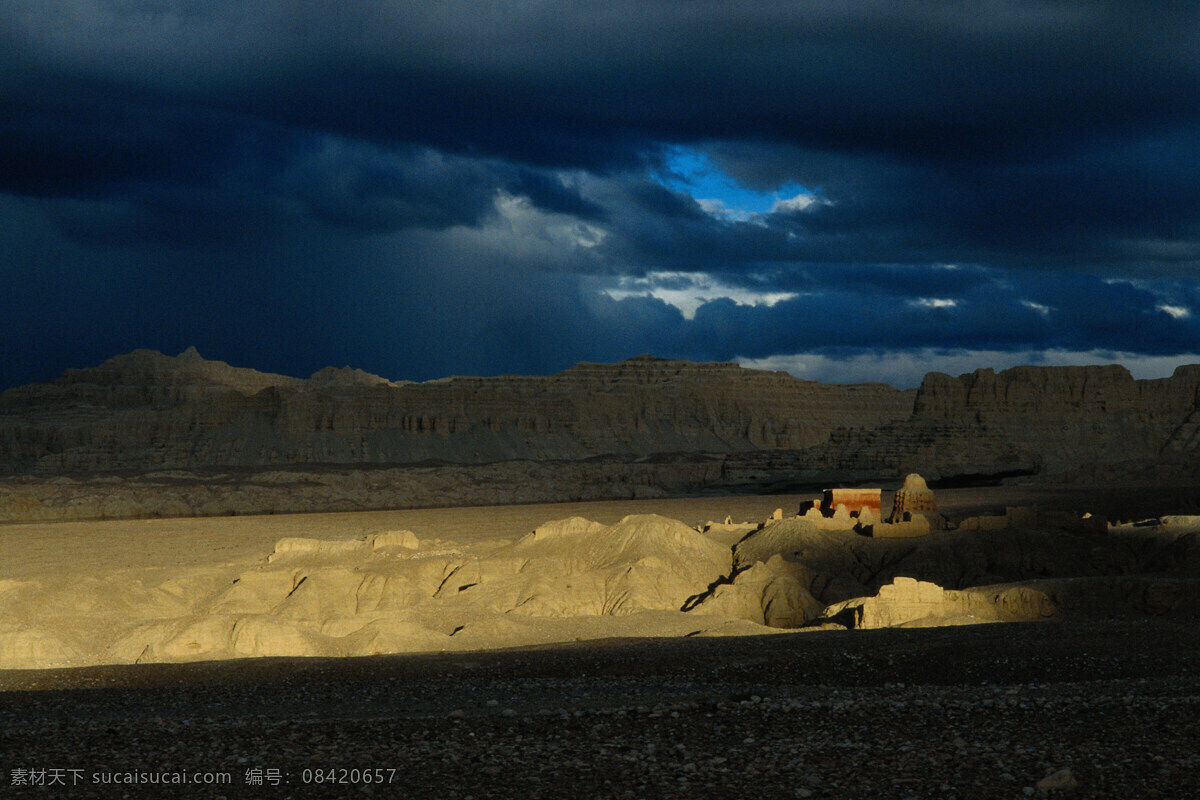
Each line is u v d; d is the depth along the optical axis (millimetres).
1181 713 33656
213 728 35219
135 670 63531
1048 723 33281
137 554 185875
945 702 36906
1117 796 26094
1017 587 96812
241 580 121562
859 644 65750
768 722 34406
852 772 28625
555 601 114438
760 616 113250
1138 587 95438
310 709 44500
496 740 32844
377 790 28047
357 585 120438
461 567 125938
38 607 104000
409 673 60938
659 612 95375
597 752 31109
